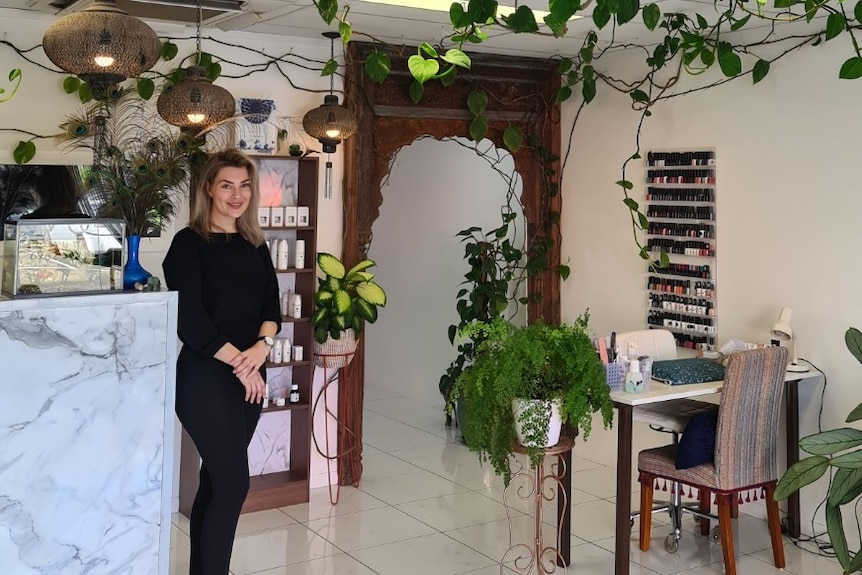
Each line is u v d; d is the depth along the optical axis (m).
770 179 4.35
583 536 4.19
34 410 2.13
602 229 5.28
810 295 4.20
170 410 2.36
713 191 4.63
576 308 5.50
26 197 3.48
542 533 4.23
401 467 5.34
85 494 2.23
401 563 3.84
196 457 4.32
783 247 4.31
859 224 3.98
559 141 5.52
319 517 4.43
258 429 4.74
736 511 4.49
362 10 3.98
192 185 3.86
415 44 4.81
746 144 4.46
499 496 4.80
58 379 2.16
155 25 4.17
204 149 4.35
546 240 5.50
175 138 3.84
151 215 3.56
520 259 5.87
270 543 4.06
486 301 5.68
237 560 3.85
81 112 4.06
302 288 4.66
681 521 4.36
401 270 7.23
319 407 4.89
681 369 3.86
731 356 3.51
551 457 5.47
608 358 3.71
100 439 2.24
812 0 3.16
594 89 4.75
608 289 5.26
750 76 4.42
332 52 4.43
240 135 4.41
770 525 3.84
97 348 2.22
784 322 4.13
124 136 4.12
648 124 4.96
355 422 4.95
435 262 6.81
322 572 3.74
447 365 6.75
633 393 3.59
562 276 5.50
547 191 5.52
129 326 2.27
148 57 2.40
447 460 5.49
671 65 4.82
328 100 4.37
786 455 4.27
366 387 7.62
